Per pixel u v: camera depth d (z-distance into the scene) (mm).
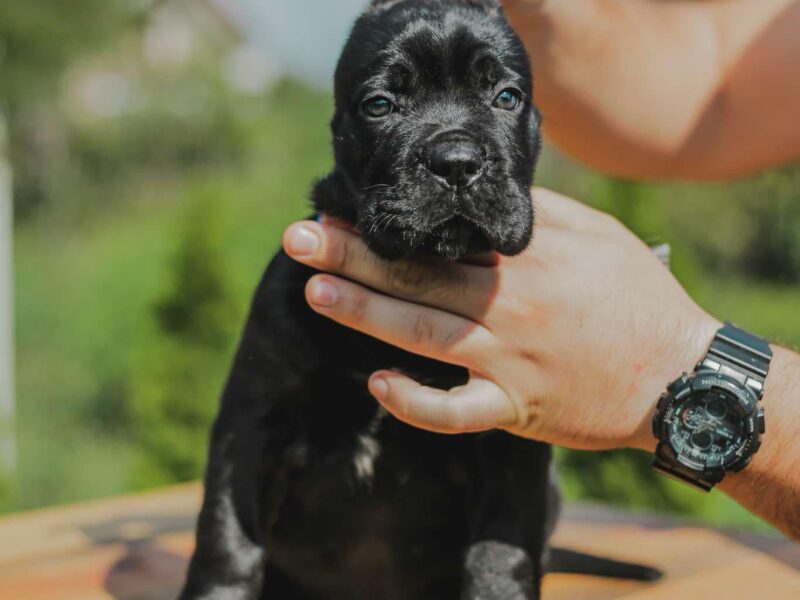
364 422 696
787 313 2957
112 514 958
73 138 4891
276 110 5383
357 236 626
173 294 1626
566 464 1414
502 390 626
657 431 631
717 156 885
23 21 3176
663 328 634
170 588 772
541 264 628
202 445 1586
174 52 5871
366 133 681
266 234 2967
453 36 674
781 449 633
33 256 3926
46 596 758
